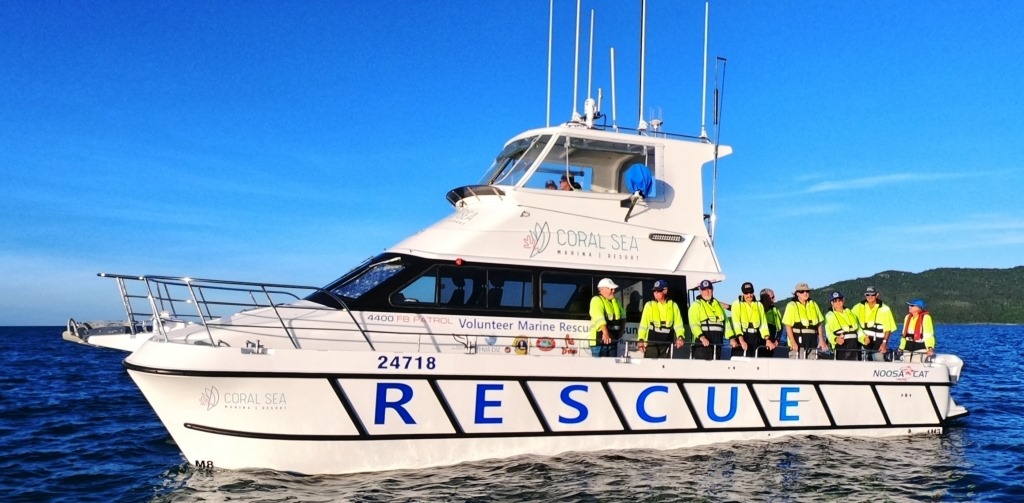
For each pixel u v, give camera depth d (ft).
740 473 25.81
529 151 30.45
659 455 27.43
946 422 33.30
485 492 23.24
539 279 28.89
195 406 23.84
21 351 111.04
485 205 29.91
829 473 26.23
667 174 31.65
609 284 28.55
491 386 25.85
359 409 24.50
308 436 24.12
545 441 26.61
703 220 31.99
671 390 28.12
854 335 34.40
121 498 24.06
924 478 26.23
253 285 26.05
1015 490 25.16
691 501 23.04
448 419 25.35
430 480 24.20
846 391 30.89
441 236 28.89
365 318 26.96
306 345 26.37
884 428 31.60
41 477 27.04
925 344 35.58
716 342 29.76
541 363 26.43
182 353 23.56
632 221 30.78
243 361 23.53
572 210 29.94
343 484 23.71
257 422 23.82
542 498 22.85
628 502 22.74
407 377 24.95
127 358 24.84
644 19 34.37
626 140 31.07
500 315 28.19
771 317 34.30
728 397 28.99
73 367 77.82
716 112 32.99
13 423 39.04
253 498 22.40
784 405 29.86
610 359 27.30
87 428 37.42
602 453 27.20
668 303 29.22
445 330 27.55
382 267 28.25
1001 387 60.03
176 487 24.21
